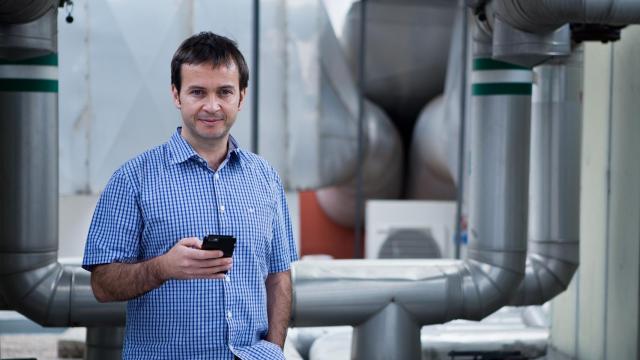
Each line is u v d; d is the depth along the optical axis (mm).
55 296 4777
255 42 8734
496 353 6238
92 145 8289
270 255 2793
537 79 5930
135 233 2566
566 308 6785
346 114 9523
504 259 5316
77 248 9508
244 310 2600
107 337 5453
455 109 10016
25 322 7824
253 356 2584
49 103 4738
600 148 6309
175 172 2586
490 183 5324
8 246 4711
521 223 5332
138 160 2607
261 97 8883
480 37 5328
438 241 10336
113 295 2492
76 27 8188
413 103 10438
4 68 4660
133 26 8312
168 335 2553
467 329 6508
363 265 5270
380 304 5152
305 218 11047
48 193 4758
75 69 8203
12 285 4734
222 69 2541
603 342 6188
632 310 5781
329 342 6402
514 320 7691
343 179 9570
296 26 8969
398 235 10281
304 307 5082
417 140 10555
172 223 2555
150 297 2555
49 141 4750
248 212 2619
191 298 2547
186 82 2549
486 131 5328
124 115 8328
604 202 6234
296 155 9094
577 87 5957
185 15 8430
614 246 6062
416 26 9875
